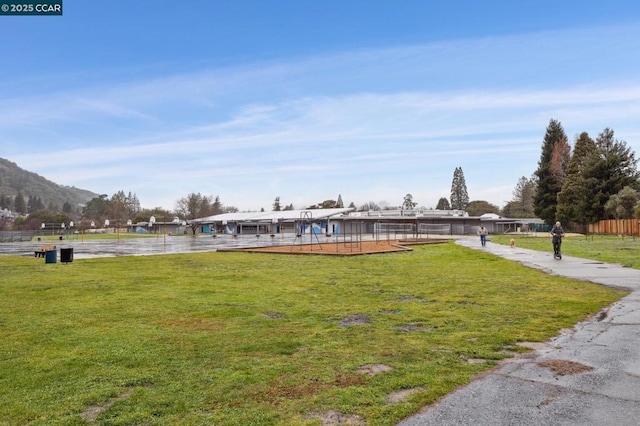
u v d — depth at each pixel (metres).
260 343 6.11
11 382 4.68
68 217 125.44
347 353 5.57
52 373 4.95
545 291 10.44
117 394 4.34
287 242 43.16
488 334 6.46
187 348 5.90
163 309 8.67
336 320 7.60
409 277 13.68
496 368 4.94
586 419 3.62
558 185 67.88
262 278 13.69
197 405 4.03
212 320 7.67
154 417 3.80
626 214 46.94
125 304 9.23
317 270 16.02
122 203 135.50
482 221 75.25
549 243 33.69
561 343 5.94
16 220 121.75
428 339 6.23
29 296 10.36
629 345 5.78
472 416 3.71
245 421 3.69
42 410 3.98
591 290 10.45
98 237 73.06
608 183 53.03
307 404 4.01
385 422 3.63
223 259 21.52
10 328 7.12
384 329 6.89
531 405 3.91
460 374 4.73
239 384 4.53
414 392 4.25
